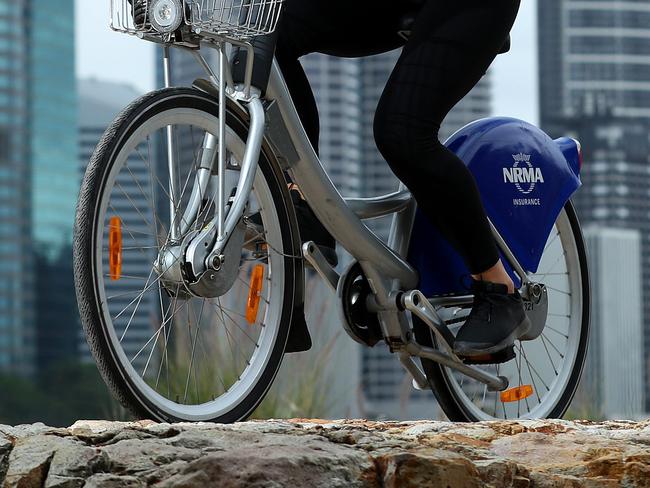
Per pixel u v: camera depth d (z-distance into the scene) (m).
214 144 7.31
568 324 9.73
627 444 6.45
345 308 8.10
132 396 6.82
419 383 8.77
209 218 7.30
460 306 8.62
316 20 8.09
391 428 7.14
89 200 6.69
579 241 9.77
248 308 7.59
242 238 7.25
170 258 6.97
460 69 7.80
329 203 7.89
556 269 9.69
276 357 7.66
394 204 8.41
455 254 8.48
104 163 6.75
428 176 7.86
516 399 9.27
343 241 8.02
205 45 7.23
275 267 7.69
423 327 8.59
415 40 7.87
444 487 5.68
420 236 8.53
